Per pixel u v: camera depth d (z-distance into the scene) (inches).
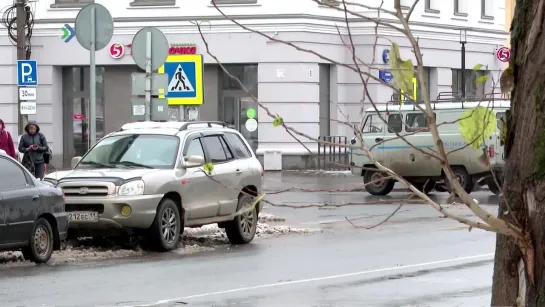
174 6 2488.9
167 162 1101.1
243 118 2495.1
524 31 234.8
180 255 1034.1
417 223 1369.3
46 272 887.1
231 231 1151.6
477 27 2874.0
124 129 1164.5
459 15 2800.2
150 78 1275.8
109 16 1248.8
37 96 2559.1
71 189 1048.2
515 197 237.6
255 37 2450.8
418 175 1829.5
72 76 2593.5
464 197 233.9
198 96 1389.0
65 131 2598.4
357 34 2460.6
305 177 2292.1
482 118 240.2
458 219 236.7
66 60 2544.3
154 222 1051.9
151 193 1048.8
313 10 2448.3
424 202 246.2
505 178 241.4
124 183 1042.1
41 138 1600.6
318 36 2458.2
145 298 733.9
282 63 2439.7
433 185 1863.9
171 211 1074.1
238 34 2463.1
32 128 1594.5
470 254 1015.6
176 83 1390.3
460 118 244.7
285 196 1873.8
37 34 2556.6
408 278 844.6
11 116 2532.0
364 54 2445.9
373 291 771.4
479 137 240.1
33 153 1592.0
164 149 1115.3
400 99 254.5
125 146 1127.6
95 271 895.1
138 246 1107.3
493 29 2928.2
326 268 912.9
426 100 229.3
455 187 233.9
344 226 1348.4
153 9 2501.2
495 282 258.5
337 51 2500.0
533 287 233.6
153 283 816.3
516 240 235.6
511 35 238.8
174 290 775.7
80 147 2591.0
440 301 721.6
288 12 2432.3
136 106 1391.5
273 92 2450.8
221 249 1095.0
